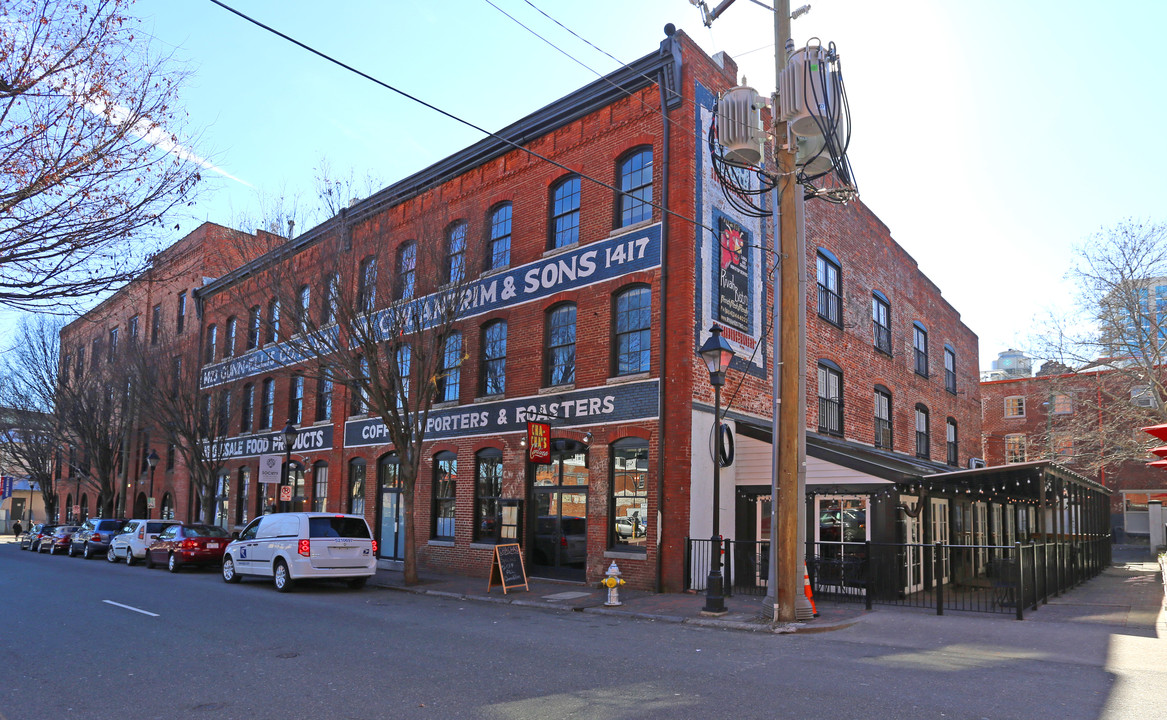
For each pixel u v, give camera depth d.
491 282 21.05
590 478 17.72
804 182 12.95
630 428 17.09
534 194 20.27
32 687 7.89
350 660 9.17
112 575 21.28
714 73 18.38
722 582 13.88
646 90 18.06
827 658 9.39
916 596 15.78
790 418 12.44
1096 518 28.45
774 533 12.65
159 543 23.86
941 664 8.99
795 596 12.22
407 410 18.78
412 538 18.48
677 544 16.00
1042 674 8.41
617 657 9.41
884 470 15.58
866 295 25.75
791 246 12.69
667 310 16.91
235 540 19.66
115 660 9.23
